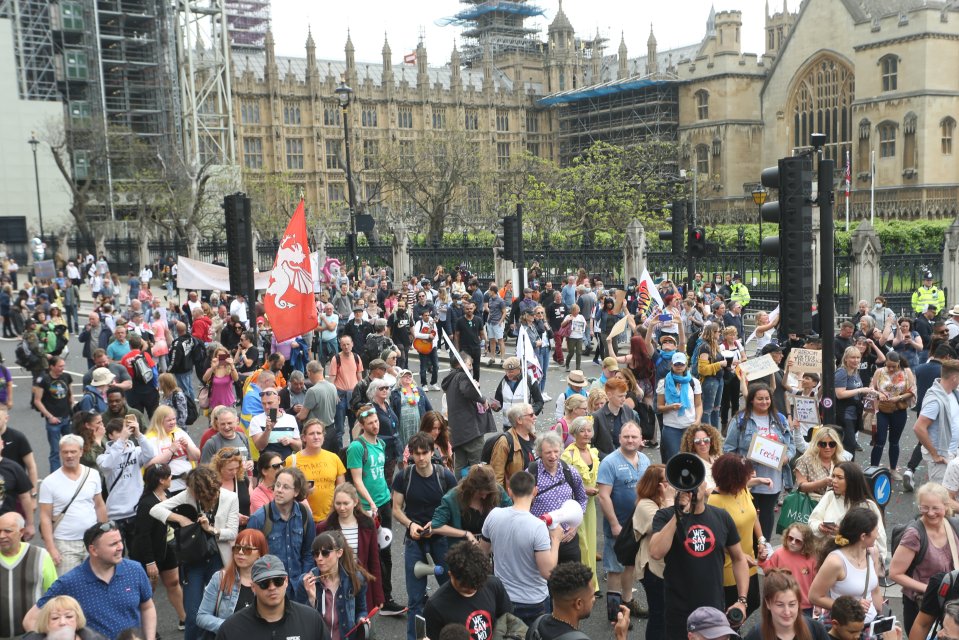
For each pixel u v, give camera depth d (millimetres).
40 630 5750
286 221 73875
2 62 75875
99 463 9664
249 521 7668
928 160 74938
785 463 10102
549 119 118125
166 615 9492
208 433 10461
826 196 9773
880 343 16781
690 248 23125
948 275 29938
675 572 6527
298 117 99188
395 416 11758
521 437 9555
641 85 99062
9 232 75812
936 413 10227
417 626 5727
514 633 6270
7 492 9062
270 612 5844
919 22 74188
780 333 12297
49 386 14070
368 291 26312
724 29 93188
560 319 25594
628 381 12758
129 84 80562
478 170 73250
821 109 85312
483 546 7285
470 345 20984
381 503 9539
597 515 12180
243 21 128875
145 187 63375
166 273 49969
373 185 88812
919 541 6969
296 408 12852
